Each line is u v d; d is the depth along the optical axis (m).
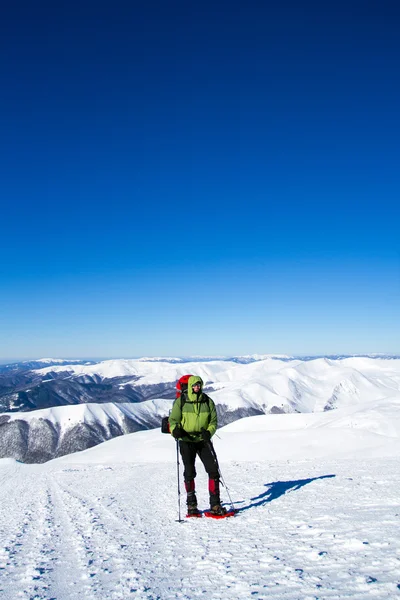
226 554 4.58
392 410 69.44
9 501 15.30
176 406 7.22
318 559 3.96
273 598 3.09
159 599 3.36
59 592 3.79
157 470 23.33
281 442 40.91
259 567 3.96
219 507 7.04
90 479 22.86
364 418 66.81
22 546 6.40
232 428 76.38
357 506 6.59
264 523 6.04
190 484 7.34
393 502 6.66
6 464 57.41
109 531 7.03
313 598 2.97
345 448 34.59
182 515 7.88
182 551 4.98
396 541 4.25
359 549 4.13
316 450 35.53
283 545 4.66
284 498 8.27
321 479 10.98
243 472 15.99
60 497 14.61
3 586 4.11
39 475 32.66
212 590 3.47
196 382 7.20
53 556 5.44
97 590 3.75
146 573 4.19
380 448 31.22
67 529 7.77
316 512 6.38
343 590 3.08
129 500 11.52
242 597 3.20
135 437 72.69
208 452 7.21
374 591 2.98
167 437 66.88
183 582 3.79
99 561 4.91
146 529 6.82
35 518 9.88
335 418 75.06
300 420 78.06
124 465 33.19
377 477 10.34
